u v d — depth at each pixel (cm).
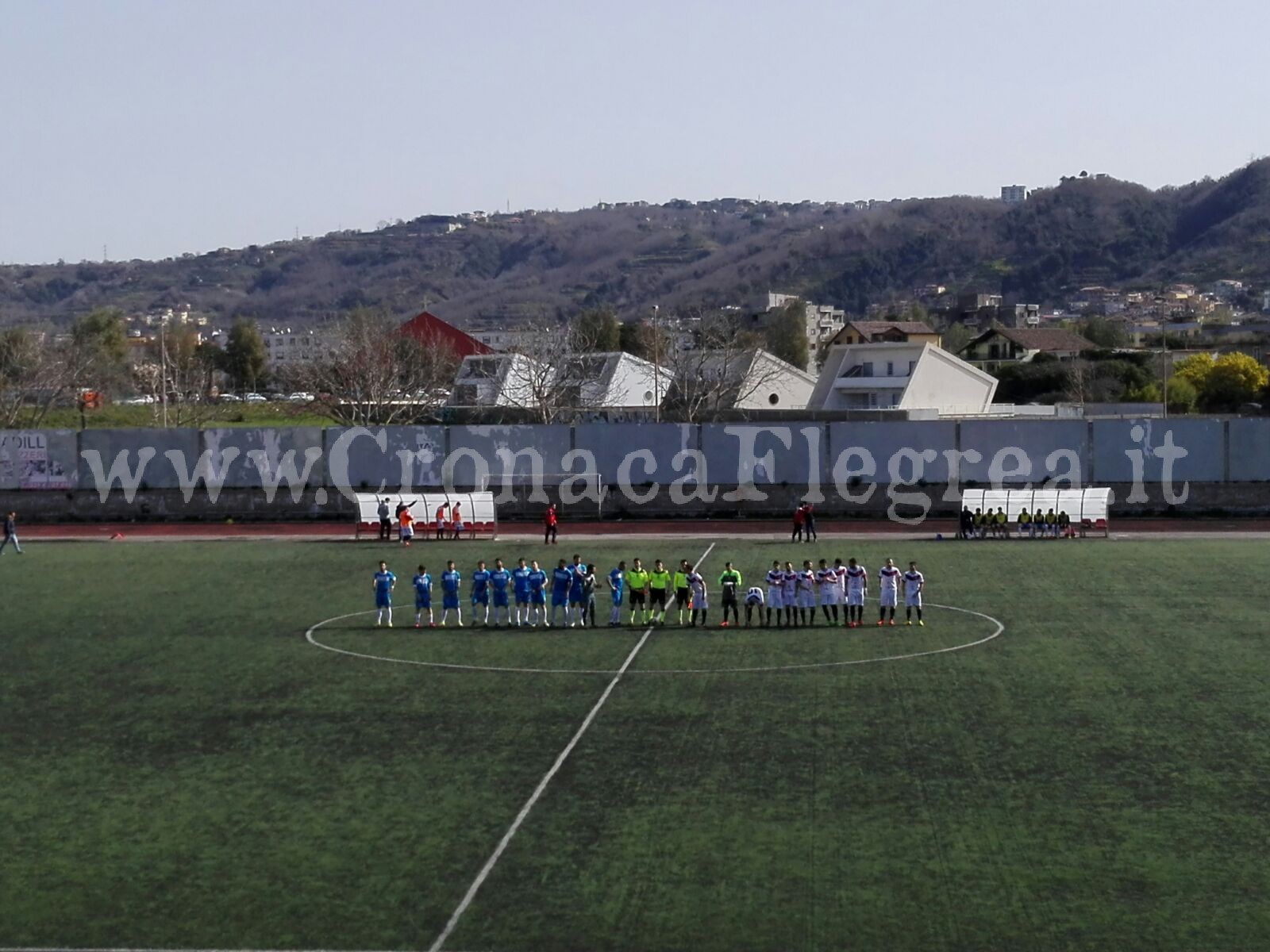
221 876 2169
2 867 2223
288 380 12825
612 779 2608
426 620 4244
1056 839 2253
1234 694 3125
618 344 14225
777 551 5584
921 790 2506
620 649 3797
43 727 3069
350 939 1934
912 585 4075
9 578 5194
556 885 2108
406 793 2550
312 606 4528
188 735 2980
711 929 1944
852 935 1917
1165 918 1955
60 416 11375
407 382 10956
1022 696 3159
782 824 2344
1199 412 11700
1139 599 4312
